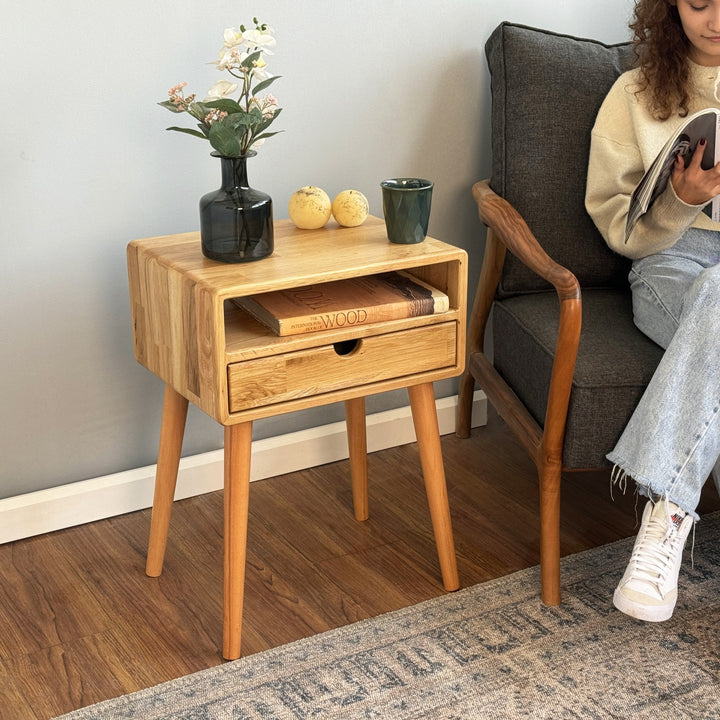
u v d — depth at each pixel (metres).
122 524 1.75
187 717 1.27
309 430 1.94
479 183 1.81
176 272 1.33
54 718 1.28
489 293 1.85
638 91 1.67
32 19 1.48
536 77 1.73
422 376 1.45
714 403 1.38
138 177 1.64
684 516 1.42
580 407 1.43
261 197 1.36
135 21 1.55
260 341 1.32
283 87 1.71
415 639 1.42
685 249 1.63
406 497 1.84
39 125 1.53
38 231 1.58
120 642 1.43
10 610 1.51
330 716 1.27
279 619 1.48
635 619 1.46
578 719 1.26
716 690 1.31
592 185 1.71
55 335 1.64
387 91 1.82
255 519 1.76
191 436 1.83
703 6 1.56
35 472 1.70
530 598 1.52
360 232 1.52
